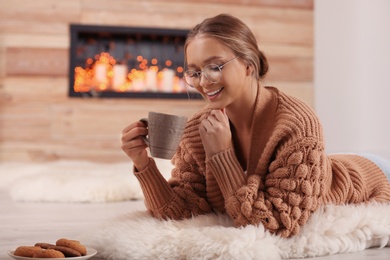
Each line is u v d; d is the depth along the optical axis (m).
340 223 1.69
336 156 2.17
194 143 1.86
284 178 1.63
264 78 1.82
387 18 4.22
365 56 4.44
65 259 1.48
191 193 1.85
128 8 5.20
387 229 1.74
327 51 4.93
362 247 1.71
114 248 1.64
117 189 3.24
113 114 5.14
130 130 1.70
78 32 5.12
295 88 5.54
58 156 5.09
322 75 5.00
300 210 1.63
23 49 5.07
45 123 5.09
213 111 1.69
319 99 5.04
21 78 5.06
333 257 1.62
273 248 1.55
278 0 5.50
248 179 1.67
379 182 2.04
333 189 1.85
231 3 5.41
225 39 1.63
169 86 5.20
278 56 5.51
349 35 4.64
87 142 5.12
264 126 1.76
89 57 5.20
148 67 5.24
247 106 1.76
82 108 5.11
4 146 5.05
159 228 1.69
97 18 5.16
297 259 1.60
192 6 5.30
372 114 4.35
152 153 1.59
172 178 1.91
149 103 5.19
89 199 3.18
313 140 1.65
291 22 5.52
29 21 5.07
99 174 3.62
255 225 1.62
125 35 5.23
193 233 1.62
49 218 2.57
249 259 1.51
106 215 2.67
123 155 5.14
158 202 1.79
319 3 5.05
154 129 1.57
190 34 1.70
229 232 1.56
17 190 3.27
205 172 1.85
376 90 4.32
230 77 1.64
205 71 1.63
